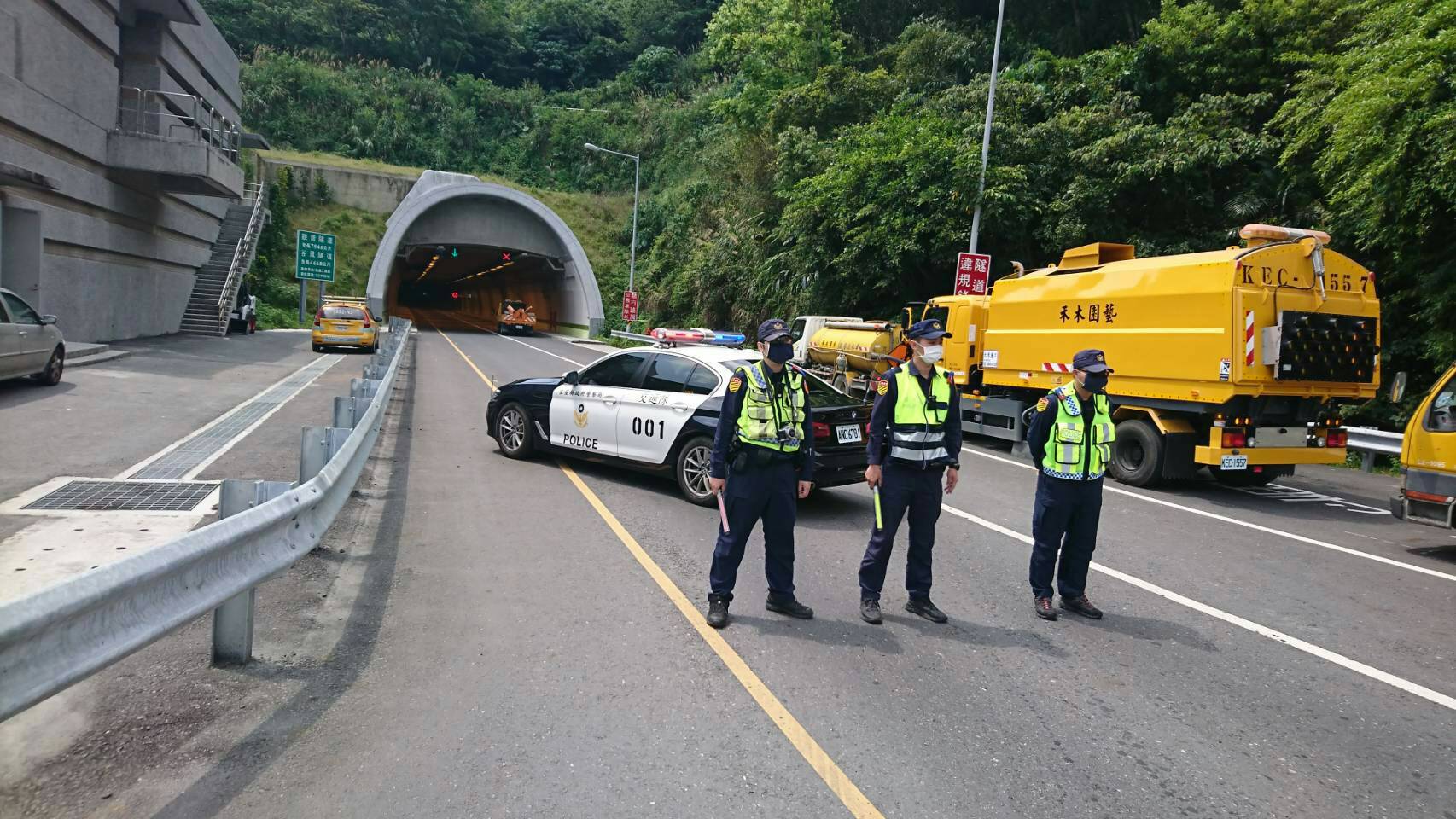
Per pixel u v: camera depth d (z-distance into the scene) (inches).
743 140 1440.7
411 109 2449.6
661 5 2901.1
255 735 142.8
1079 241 759.7
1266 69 824.3
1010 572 265.9
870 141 901.8
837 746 149.0
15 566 213.3
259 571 158.9
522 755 140.9
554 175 2468.0
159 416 451.5
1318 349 395.9
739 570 252.7
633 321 1573.6
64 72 749.3
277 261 1788.9
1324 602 248.2
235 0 2517.2
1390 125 511.8
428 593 220.1
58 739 138.3
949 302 580.7
